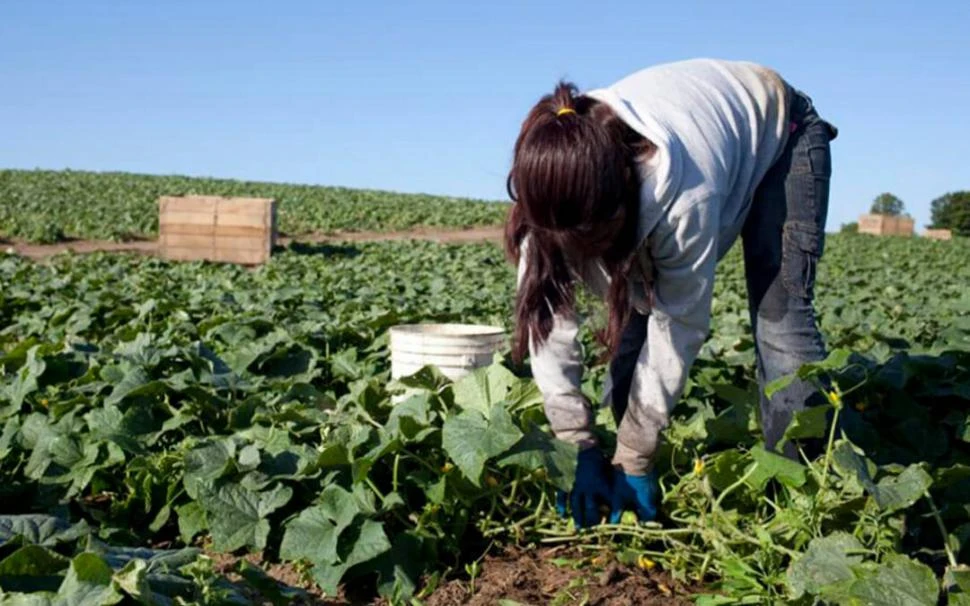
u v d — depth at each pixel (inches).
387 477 126.6
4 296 324.5
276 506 118.8
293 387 171.3
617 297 101.2
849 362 153.6
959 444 153.8
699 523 116.1
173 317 271.7
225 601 92.1
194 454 126.0
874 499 100.5
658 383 111.5
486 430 116.6
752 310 121.3
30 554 88.7
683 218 97.9
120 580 80.9
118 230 873.5
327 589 106.6
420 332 168.9
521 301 108.6
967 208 2576.3
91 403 158.1
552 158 88.8
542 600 110.5
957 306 208.7
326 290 361.7
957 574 87.4
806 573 97.0
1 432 155.3
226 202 641.6
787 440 117.0
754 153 110.2
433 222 1221.7
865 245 1135.0
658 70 109.7
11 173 1606.8
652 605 108.3
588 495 121.3
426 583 114.3
